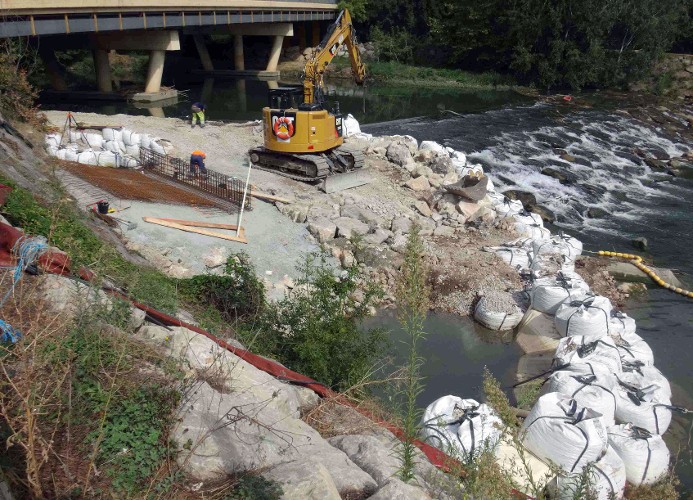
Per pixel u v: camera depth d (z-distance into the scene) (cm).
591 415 897
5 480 417
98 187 1592
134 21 3328
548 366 1237
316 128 1833
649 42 4372
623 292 1603
